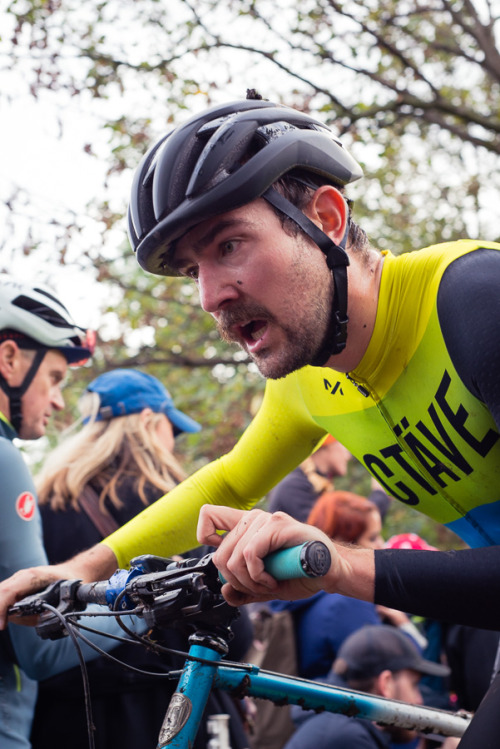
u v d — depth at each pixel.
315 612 2.79
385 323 1.50
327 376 1.70
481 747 1.28
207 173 1.38
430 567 1.13
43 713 2.04
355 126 7.09
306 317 1.43
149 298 8.10
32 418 2.22
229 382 8.47
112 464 2.27
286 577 1.11
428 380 1.45
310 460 3.27
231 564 1.14
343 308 1.46
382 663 2.47
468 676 2.78
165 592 1.28
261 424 1.91
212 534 1.24
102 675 2.01
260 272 1.40
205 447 8.18
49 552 2.18
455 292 1.32
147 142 6.71
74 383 7.73
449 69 7.75
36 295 2.23
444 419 1.45
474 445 1.42
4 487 1.82
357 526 2.87
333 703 1.65
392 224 8.33
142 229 1.49
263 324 1.44
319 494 3.22
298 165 1.44
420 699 2.52
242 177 1.37
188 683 1.30
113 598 1.39
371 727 2.29
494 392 1.20
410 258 1.51
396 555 1.15
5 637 1.88
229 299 1.41
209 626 1.33
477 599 1.13
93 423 2.35
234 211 1.39
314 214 1.48
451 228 8.27
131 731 1.99
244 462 1.91
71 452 2.29
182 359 7.95
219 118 1.47
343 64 7.06
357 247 1.53
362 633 2.55
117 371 2.47
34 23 6.44
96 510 2.20
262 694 1.56
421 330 1.45
